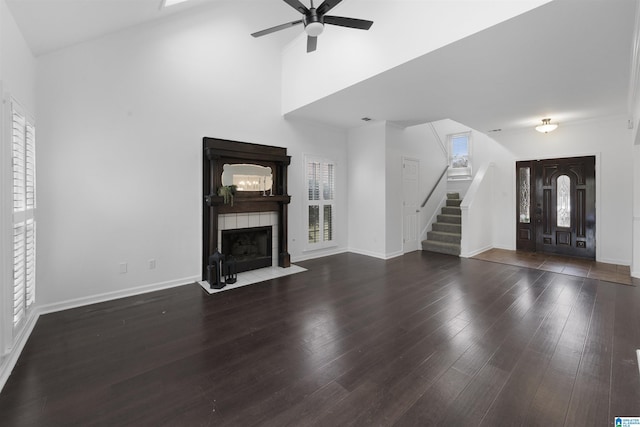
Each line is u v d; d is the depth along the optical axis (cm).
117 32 341
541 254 577
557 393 178
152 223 373
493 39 261
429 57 295
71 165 316
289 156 486
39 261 299
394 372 202
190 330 267
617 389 181
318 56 422
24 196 247
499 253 593
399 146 586
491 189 643
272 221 490
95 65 328
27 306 254
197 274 413
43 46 284
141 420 161
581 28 242
